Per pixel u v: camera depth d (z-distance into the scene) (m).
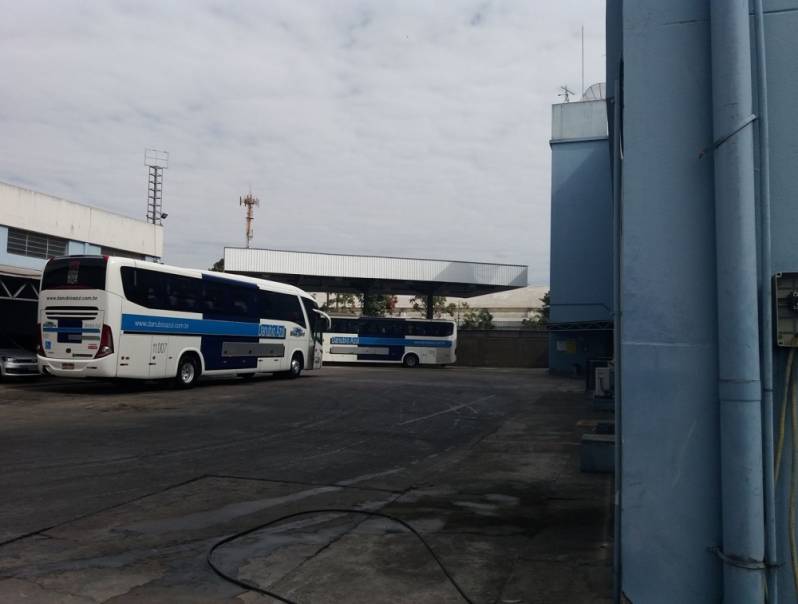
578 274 31.42
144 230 31.91
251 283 21.97
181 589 4.55
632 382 3.21
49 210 26.06
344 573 4.85
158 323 17.77
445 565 4.98
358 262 38.75
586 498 7.20
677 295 3.14
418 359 41.38
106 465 8.71
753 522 2.87
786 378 3.00
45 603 4.27
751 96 3.03
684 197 3.16
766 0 3.16
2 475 8.01
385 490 7.66
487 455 9.98
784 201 3.07
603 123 31.52
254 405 15.71
